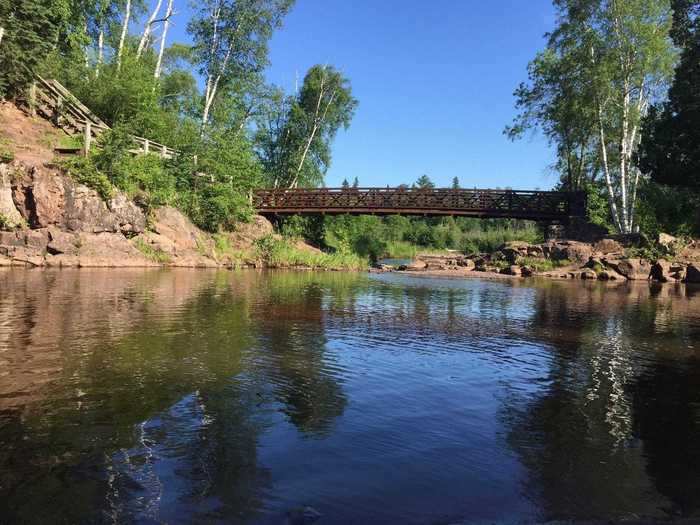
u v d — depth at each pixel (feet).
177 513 7.91
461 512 8.29
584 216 94.02
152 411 12.48
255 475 9.29
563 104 96.22
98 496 8.38
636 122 92.07
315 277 62.39
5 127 64.90
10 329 21.40
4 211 52.42
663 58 86.17
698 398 15.15
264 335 22.65
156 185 70.69
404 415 12.94
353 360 18.79
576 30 89.76
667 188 104.63
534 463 10.31
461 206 97.30
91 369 15.99
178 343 20.10
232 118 107.14
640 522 8.25
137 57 93.97
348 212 99.09
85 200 57.62
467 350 21.40
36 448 10.19
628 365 19.24
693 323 30.37
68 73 86.94
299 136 133.08
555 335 25.68
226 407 13.00
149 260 61.77
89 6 94.79
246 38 100.73
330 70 129.80
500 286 58.13
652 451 11.10
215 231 80.33
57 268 51.44
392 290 48.26
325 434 11.43
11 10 69.41
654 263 72.84
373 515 8.06
